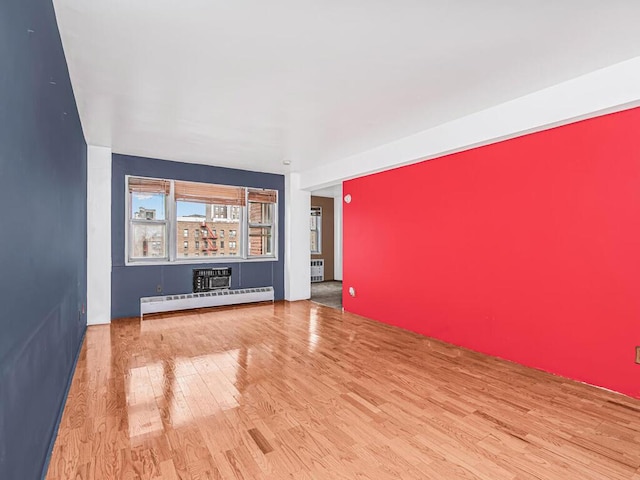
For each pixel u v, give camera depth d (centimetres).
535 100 301
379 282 512
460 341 395
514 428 226
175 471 181
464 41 223
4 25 109
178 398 264
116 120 368
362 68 258
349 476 180
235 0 182
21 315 134
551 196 313
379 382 296
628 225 267
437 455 198
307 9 190
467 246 387
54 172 205
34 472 159
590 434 219
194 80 275
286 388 283
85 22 200
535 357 327
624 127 267
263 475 179
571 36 217
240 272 630
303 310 588
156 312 540
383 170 495
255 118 362
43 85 167
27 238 142
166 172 555
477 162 375
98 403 254
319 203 1005
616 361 275
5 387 115
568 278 303
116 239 519
